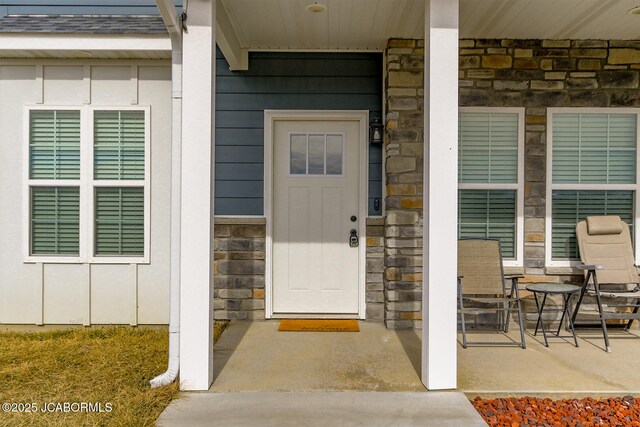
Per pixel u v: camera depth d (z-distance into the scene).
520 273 4.49
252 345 3.96
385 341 4.09
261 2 3.69
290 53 4.76
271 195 4.78
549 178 4.54
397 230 4.46
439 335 3.04
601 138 4.57
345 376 3.29
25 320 4.38
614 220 4.39
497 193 4.59
